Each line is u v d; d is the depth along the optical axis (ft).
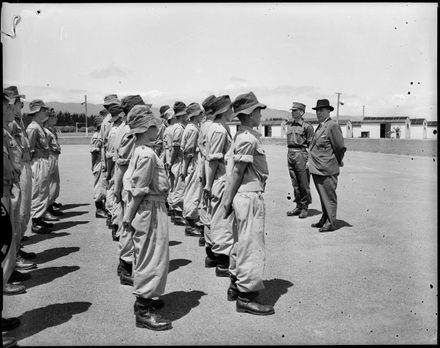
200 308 14.55
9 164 13.91
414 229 25.38
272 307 14.14
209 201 18.20
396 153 85.40
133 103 18.31
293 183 29.71
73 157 83.46
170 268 18.81
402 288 16.16
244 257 14.01
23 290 15.99
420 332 12.69
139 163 12.93
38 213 25.40
